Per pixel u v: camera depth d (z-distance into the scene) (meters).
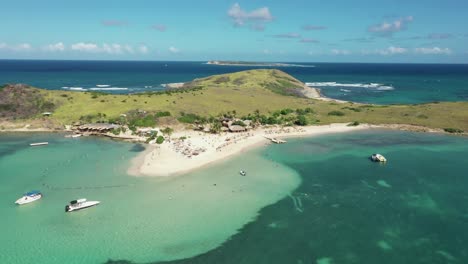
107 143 111.44
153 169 85.56
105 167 87.25
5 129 127.69
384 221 61.41
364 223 60.72
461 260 50.47
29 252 51.41
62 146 107.56
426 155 99.56
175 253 51.62
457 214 63.91
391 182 78.81
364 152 102.38
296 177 81.50
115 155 97.62
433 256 51.44
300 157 97.00
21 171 84.38
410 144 111.44
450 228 59.12
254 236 56.19
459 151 103.44
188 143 108.62
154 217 61.59
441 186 76.56
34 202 67.56
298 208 65.88
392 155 99.56
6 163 90.31
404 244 54.47
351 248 53.38
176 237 55.53
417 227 59.44
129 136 118.06
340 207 66.56
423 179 80.56
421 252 52.41
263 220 61.22
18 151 101.56
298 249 53.03
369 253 52.12
